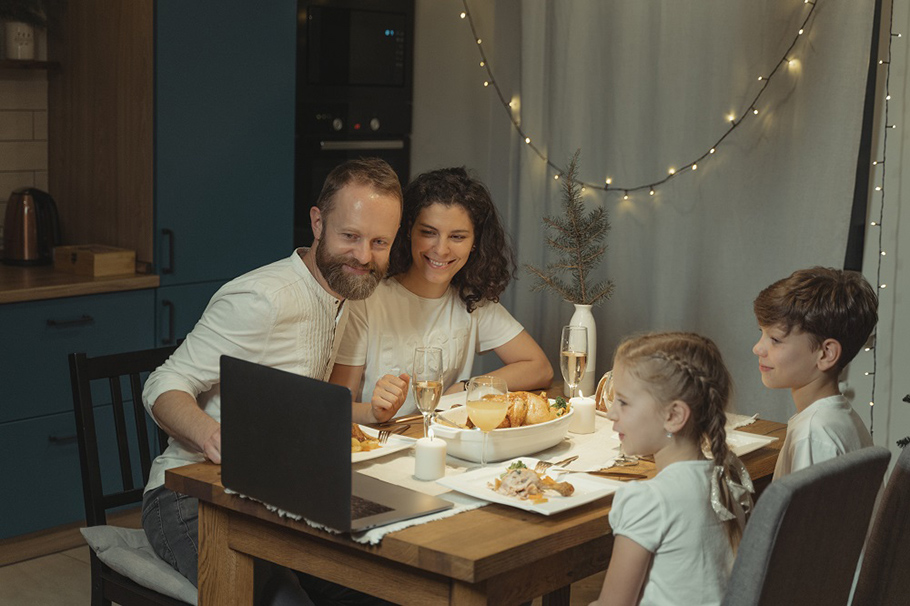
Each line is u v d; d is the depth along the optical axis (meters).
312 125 4.21
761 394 3.73
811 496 1.57
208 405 2.34
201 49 3.75
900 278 3.46
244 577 1.99
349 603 2.30
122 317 3.65
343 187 2.26
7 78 3.93
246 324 2.25
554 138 4.20
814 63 3.47
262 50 3.91
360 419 2.40
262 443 1.80
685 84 3.81
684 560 1.69
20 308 3.39
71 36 3.90
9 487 3.43
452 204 2.63
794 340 2.12
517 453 2.18
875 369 3.51
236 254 3.94
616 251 4.08
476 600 1.66
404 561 1.67
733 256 3.75
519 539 1.69
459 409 2.26
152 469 2.36
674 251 3.90
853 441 2.09
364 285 2.30
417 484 1.98
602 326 4.14
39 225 3.83
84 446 2.36
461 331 2.82
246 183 3.94
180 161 3.74
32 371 3.44
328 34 4.20
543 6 4.18
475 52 4.44
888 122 3.42
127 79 3.73
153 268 3.75
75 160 3.96
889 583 1.93
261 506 1.85
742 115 3.67
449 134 4.55
